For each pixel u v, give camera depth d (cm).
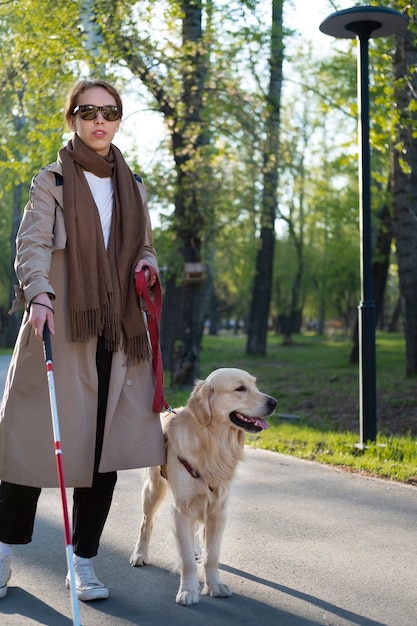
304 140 2500
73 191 374
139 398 386
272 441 823
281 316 5219
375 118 936
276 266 3628
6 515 385
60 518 539
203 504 398
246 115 1341
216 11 1184
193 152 1316
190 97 1281
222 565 437
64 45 1185
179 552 393
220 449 397
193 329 1391
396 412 1023
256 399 398
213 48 1257
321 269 3606
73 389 369
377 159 1609
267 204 1541
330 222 2714
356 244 2906
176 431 402
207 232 1417
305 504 566
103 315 371
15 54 1292
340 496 589
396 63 935
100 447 379
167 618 363
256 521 522
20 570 430
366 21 747
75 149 382
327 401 1202
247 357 2450
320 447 788
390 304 5550
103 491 388
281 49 1305
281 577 417
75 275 367
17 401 373
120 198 388
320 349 2944
